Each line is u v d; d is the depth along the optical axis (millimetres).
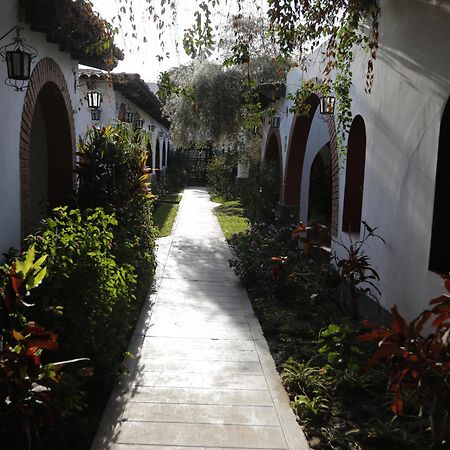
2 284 3303
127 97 12430
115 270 4621
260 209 13383
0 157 4645
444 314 2857
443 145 4215
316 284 6508
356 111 6500
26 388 2725
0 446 2793
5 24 4637
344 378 4207
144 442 3410
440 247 4328
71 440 3357
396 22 5078
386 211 5375
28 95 5395
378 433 3475
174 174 26969
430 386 2787
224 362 4840
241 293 7316
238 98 13477
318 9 5277
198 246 10820
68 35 5398
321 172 14195
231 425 3684
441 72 4180
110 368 4254
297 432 3621
